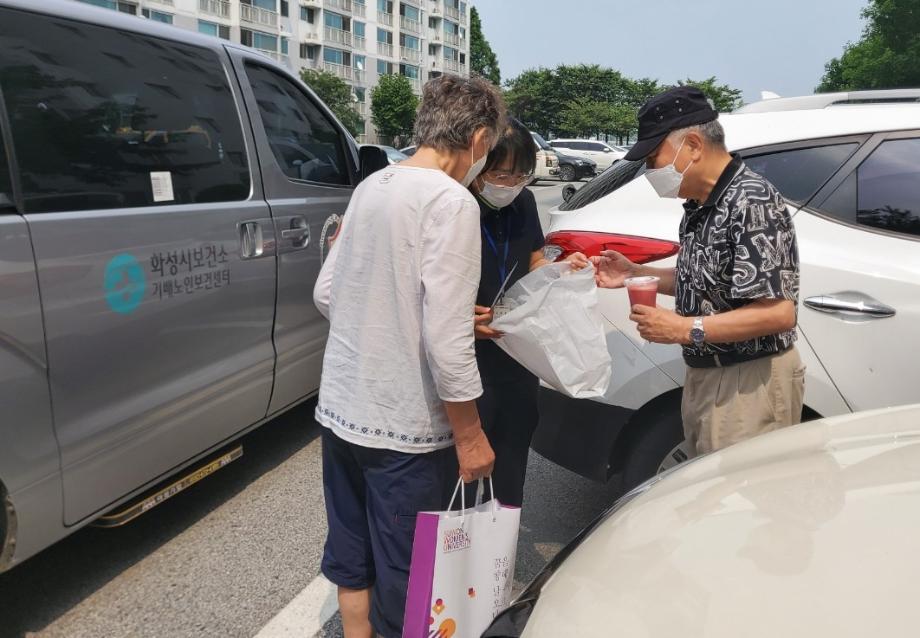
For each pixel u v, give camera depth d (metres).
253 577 2.70
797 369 2.03
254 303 3.04
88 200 2.30
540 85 68.38
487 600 1.78
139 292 2.42
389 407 1.77
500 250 2.16
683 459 2.60
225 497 3.30
